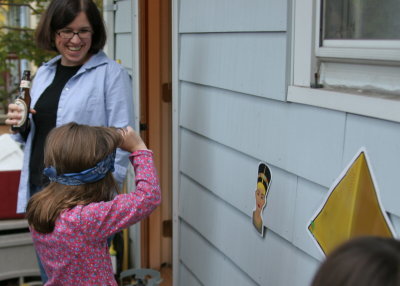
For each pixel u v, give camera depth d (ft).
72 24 8.50
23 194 9.31
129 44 13.58
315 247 6.54
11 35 24.41
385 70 5.54
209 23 8.91
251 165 8.05
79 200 6.50
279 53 7.07
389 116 5.24
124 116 8.84
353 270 2.97
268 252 7.71
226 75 8.50
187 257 10.68
